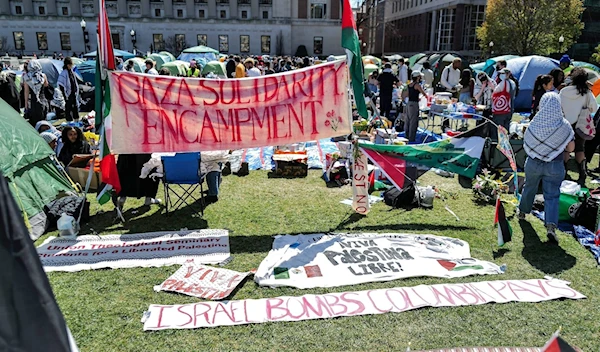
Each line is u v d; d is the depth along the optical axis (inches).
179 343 130.3
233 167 326.0
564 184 246.7
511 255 189.9
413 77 395.2
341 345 130.7
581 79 263.3
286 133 218.8
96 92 199.6
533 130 195.0
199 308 146.9
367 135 361.4
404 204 251.0
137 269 174.6
